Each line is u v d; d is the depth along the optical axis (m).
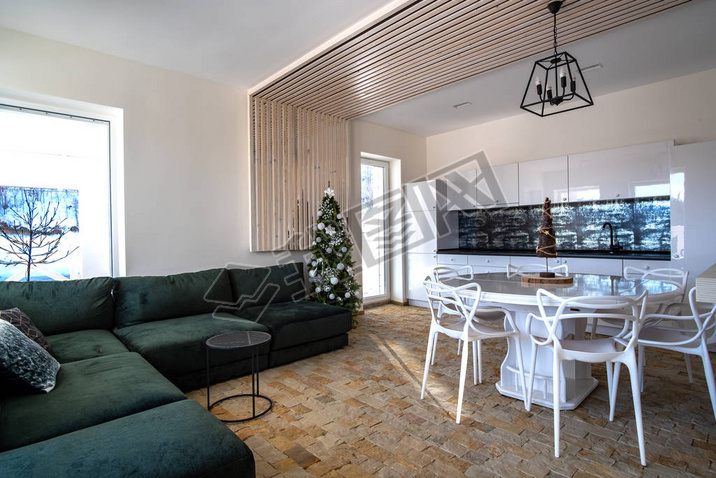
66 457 1.27
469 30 2.95
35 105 3.29
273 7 2.78
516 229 5.61
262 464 1.92
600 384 2.87
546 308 2.65
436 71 3.73
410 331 4.55
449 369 3.26
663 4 2.59
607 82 4.27
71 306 2.97
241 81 4.16
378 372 3.20
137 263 3.61
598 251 4.78
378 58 3.43
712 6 2.81
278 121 4.59
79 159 3.52
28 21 2.90
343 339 3.88
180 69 3.83
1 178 3.16
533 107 5.12
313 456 1.99
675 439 2.09
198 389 2.86
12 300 2.78
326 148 5.10
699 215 3.63
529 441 2.10
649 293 2.25
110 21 2.93
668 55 3.62
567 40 3.11
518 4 2.59
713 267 2.04
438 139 6.46
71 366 2.19
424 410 2.50
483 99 4.79
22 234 3.25
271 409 2.53
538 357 2.75
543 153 5.20
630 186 4.27
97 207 3.60
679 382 2.88
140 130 3.63
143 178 3.65
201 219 4.04
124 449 1.33
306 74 3.79
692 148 3.67
